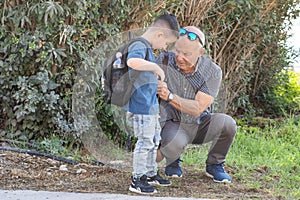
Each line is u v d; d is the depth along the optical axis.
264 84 12.41
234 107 11.37
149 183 6.43
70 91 8.16
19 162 7.30
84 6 7.92
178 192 6.30
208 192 6.39
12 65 8.01
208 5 10.00
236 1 10.19
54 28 7.93
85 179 6.75
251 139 9.47
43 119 8.19
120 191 6.20
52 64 8.01
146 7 8.70
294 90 13.09
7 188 6.17
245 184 6.85
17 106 7.98
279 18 11.91
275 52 12.24
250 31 10.88
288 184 6.95
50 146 7.80
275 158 8.52
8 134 8.16
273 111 12.29
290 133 10.20
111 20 8.49
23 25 7.91
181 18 9.77
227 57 11.05
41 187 6.28
